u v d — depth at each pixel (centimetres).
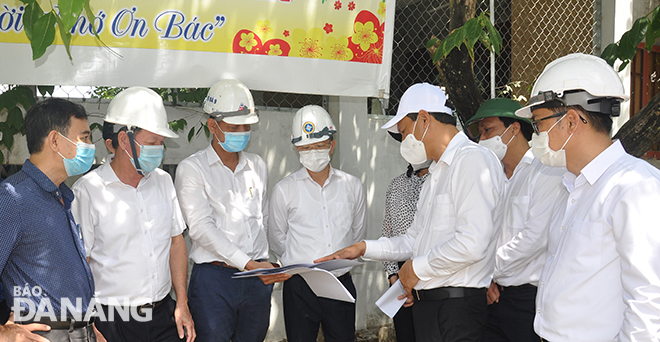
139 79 277
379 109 473
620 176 167
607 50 333
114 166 253
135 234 249
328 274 224
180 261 278
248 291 297
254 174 316
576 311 172
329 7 307
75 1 179
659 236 152
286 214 329
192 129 391
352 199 333
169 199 269
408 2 623
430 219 238
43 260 194
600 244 168
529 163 284
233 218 298
